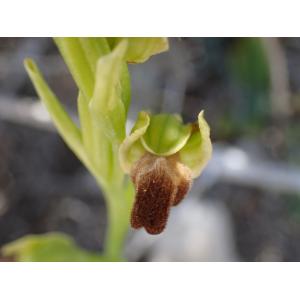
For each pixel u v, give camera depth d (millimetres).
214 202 157
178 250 139
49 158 161
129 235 146
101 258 111
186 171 74
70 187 160
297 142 162
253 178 144
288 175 145
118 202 100
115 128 75
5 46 162
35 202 159
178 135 75
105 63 68
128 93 78
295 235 161
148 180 74
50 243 114
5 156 160
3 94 153
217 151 144
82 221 158
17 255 129
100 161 92
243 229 159
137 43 70
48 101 87
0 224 156
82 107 85
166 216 74
